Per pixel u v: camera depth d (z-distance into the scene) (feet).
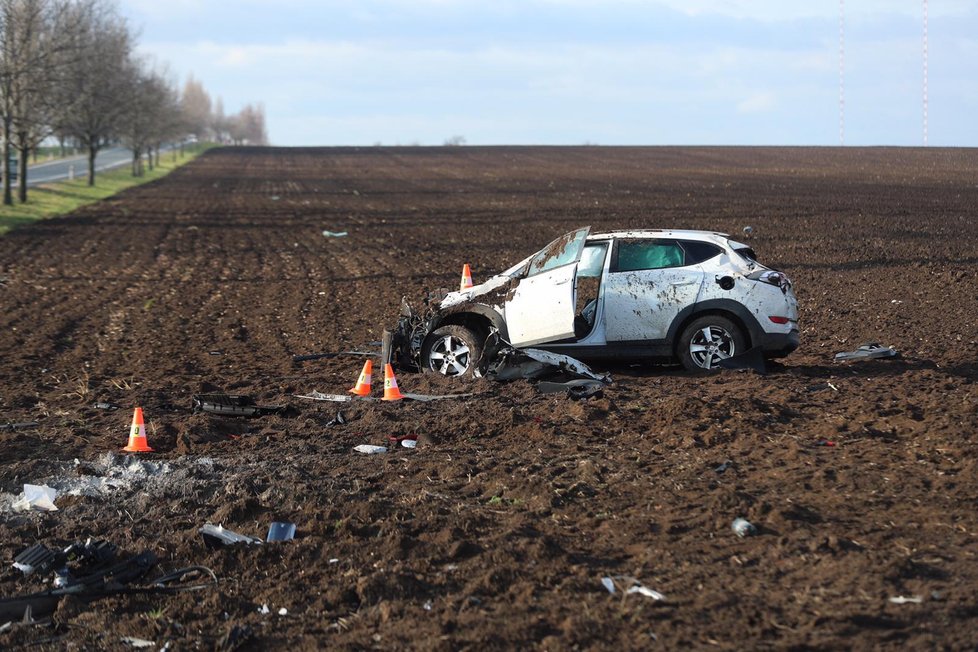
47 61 171.42
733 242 51.90
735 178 286.87
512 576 24.79
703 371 50.70
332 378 53.72
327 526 28.55
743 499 29.35
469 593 24.04
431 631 22.15
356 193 249.55
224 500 31.45
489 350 50.52
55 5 173.68
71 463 36.11
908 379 48.26
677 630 21.44
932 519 27.73
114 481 34.14
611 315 51.03
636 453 35.96
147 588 25.30
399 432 40.14
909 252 110.52
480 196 230.07
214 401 44.24
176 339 68.28
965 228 138.00
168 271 107.04
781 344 50.78
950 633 20.67
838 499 29.84
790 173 307.37
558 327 49.24
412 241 135.54
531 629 21.89
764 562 25.13
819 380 48.65
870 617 21.56
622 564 25.49
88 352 63.52
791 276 94.63
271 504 30.94
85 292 92.02
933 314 72.33
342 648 21.54
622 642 21.03
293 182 304.71
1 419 44.09
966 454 33.58
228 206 208.54
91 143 260.62
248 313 79.56
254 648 21.94
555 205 196.95
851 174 295.48
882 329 66.85
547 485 31.58
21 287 95.14
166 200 226.99
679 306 50.49
